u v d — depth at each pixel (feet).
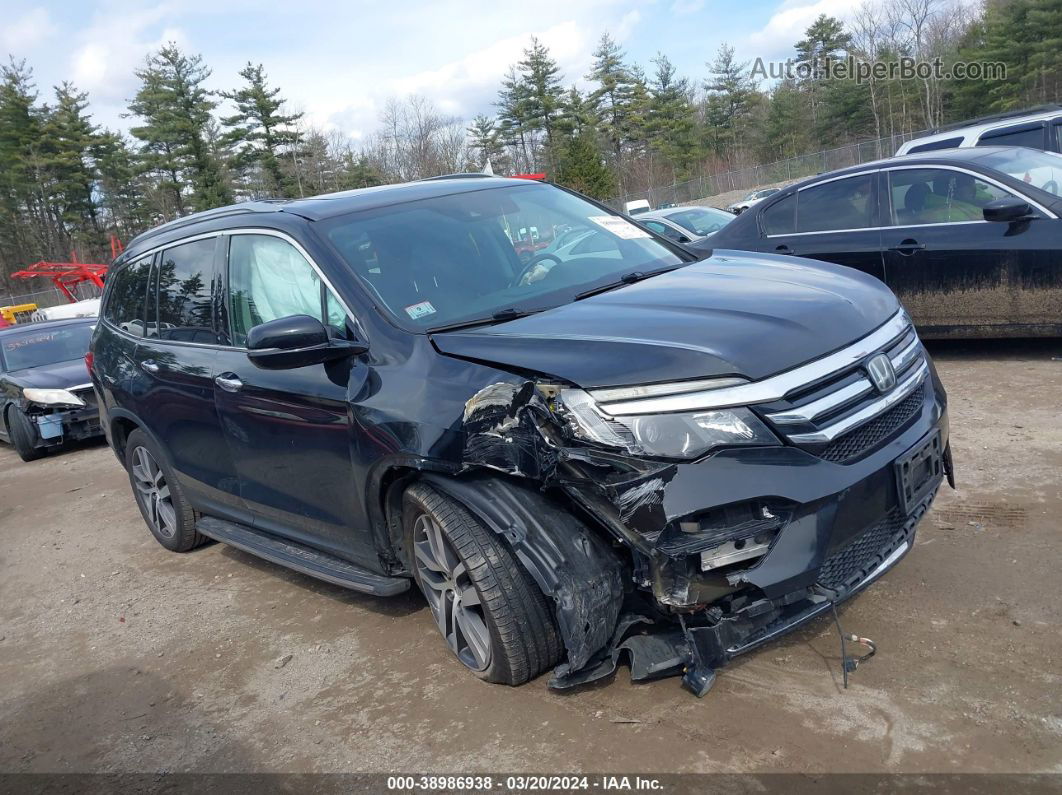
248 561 18.08
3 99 209.56
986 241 22.03
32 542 22.50
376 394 11.30
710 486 9.00
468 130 237.86
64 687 13.78
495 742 10.14
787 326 10.04
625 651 10.61
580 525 9.87
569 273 13.17
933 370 11.84
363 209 13.91
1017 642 10.45
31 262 221.87
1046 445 16.67
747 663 10.80
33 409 33.68
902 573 12.51
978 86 178.60
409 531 11.82
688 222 46.70
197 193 194.29
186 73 195.62
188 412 15.58
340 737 10.92
